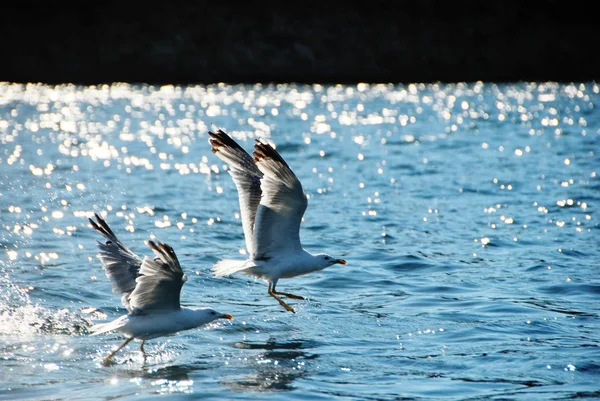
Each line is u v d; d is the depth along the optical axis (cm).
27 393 848
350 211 1933
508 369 927
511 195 2139
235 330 1075
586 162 2739
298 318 1126
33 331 1051
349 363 951
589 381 891
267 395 849
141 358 965
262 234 1054
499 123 4044
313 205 2005
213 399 838
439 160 2825
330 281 1334
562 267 1407
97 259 1441
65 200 2053
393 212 1923
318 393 855
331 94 5859
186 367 937
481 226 1767
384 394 854
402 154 2984
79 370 923
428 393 857
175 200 2086
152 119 4191
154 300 914
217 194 2189
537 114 4444
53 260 1428
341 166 2681
